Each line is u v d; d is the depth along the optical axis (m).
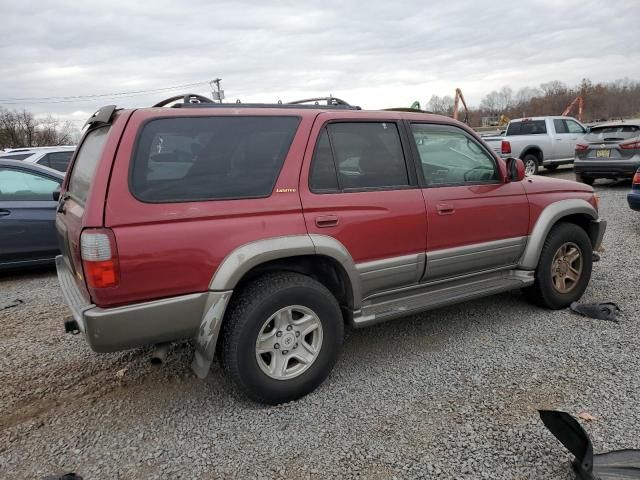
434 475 2.33
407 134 3.51
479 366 3.38
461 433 2.63
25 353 3.85
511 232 3.97
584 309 4.22
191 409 2.99
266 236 2.80
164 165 2.62
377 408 2.91
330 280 3.31
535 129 14.44
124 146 2.54
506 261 4.05
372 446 2.56
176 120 2.70
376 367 3.44
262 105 3.05
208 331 2.69
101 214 2.44
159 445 2.64
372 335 3.99
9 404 3.11
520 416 2.76
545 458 2.42
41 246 6.06
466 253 3.72
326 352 3.08
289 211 2.90
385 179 3.36
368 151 3.31
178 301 2.61
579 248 4.38
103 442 2.69
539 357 3.46
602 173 11.03
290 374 2.98
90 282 2.45
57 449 2.64
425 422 2.75
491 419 2.75
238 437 2.68
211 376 3.40
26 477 2.43
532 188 4.16
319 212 3.00
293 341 2.98
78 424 2.87
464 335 3.91
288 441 2.63
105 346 2.50
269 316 2.84
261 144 2.91
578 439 2.29
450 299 3.64
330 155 3.12
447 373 3.30
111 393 3.21
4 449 2.65
